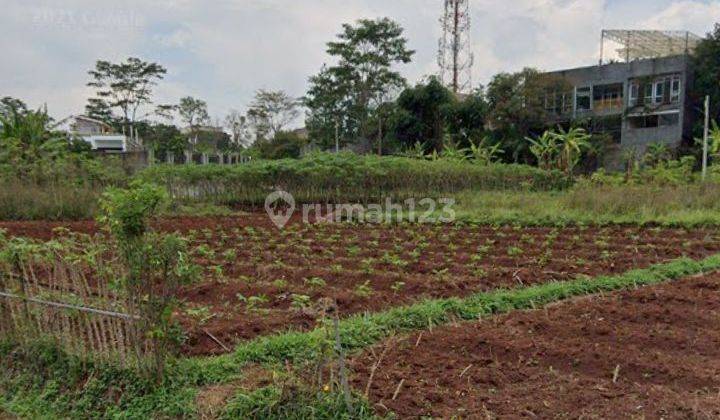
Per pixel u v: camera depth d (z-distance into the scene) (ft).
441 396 11.42
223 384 12.21
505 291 19.11
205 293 19.13
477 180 60.39
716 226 33.86
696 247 28.12
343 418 10.59
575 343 14.23
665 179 59.26
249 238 32.12
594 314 16.62
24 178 44.47
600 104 111.45
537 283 20.90
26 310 13.66
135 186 12.24
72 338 13.09
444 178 57.00
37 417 11.92
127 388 12.07
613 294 19.02
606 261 24.56
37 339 13.52
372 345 14.25
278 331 15.38
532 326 15.58
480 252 26.73
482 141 86.99
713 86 96.07
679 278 21.27
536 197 47.09
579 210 39.50
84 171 48.42
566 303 17.94
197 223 39.47
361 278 21.21
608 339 14.64
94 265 13.53
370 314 16.75
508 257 25.49
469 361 13.32
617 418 10.64
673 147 96.12
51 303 13.15
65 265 13.17
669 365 12.85
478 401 11.32
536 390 11.83
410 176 54.44
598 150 98.48
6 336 14.17
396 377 12.32
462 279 21.08
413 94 104.58
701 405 11.04
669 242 29.43
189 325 15.52
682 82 99.91
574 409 11.00
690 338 14.70
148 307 11.88
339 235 32.91
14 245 13.65
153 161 61.46
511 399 11.43
